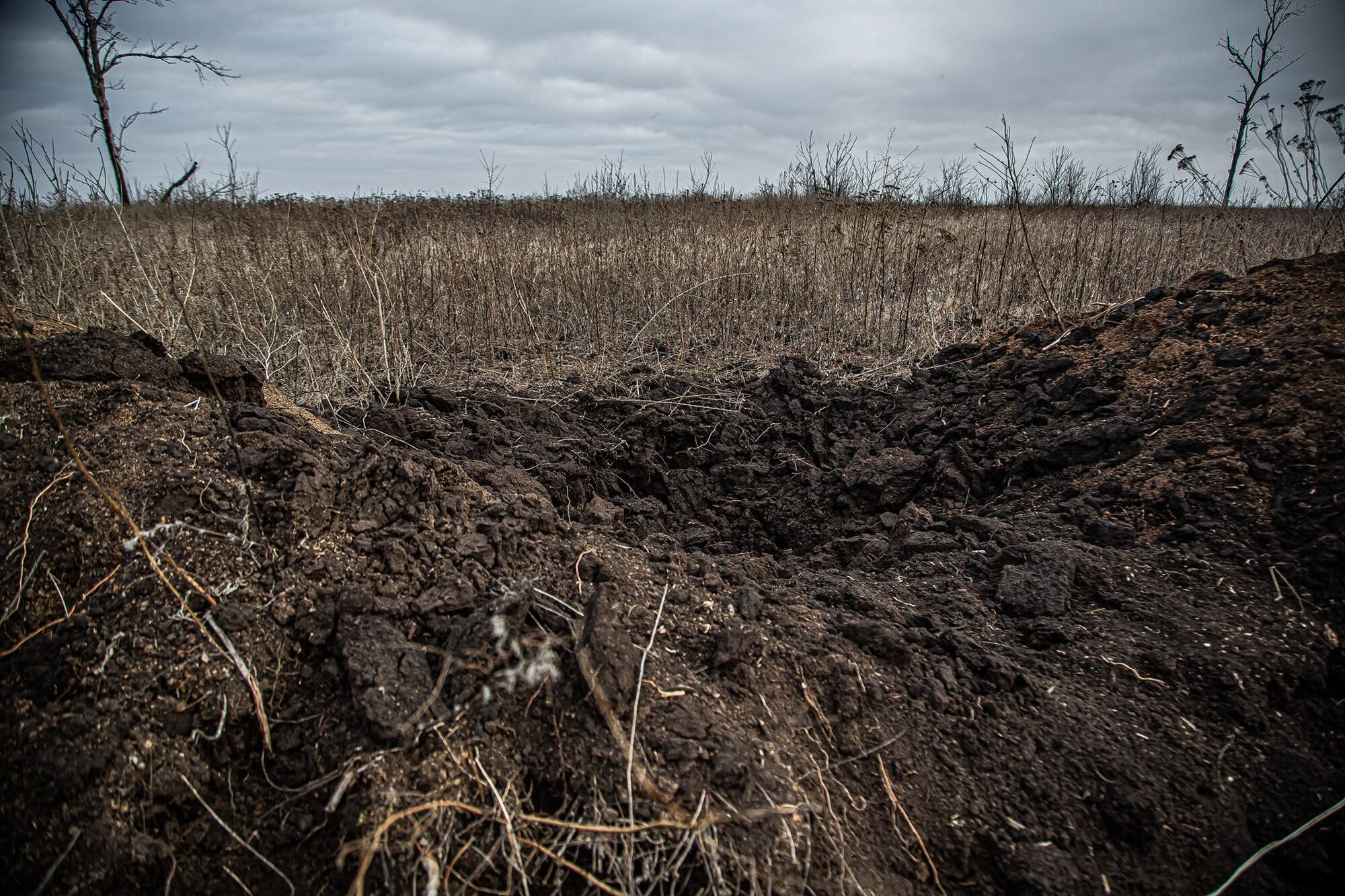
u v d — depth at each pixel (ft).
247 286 23.03
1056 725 8.04
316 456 9.45
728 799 6.74
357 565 8.34
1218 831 7.22
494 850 6.44
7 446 9.24
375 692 7.09
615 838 6.48
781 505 15.30
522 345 24.70
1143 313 16.43
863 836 7.04
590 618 7.87
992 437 14.99
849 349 24.53
